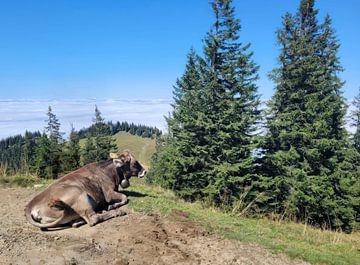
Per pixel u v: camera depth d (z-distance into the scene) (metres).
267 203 23.48
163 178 27.14
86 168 8.24
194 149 25.02
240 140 25.06
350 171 27.78
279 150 25.20
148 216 7.89
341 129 27.58
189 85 35.09
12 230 6.71
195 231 7.43
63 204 6.88
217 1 26.92
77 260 5.71
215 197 23.23
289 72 26.36
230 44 27.19
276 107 26.72
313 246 8.57
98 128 47.16
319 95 27.20
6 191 9.73
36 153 15.62
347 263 7.21
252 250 6.95
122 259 5.89
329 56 29.69
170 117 32.09
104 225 7.16
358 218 27.20
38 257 5.69
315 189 22.88
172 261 6.01
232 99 26.17
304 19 30.27
